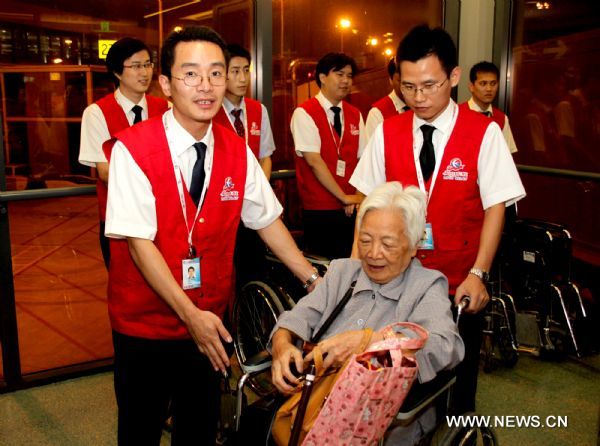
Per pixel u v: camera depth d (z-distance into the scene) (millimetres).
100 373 3318
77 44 3420
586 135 3881
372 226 1776
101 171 3027
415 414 1692
